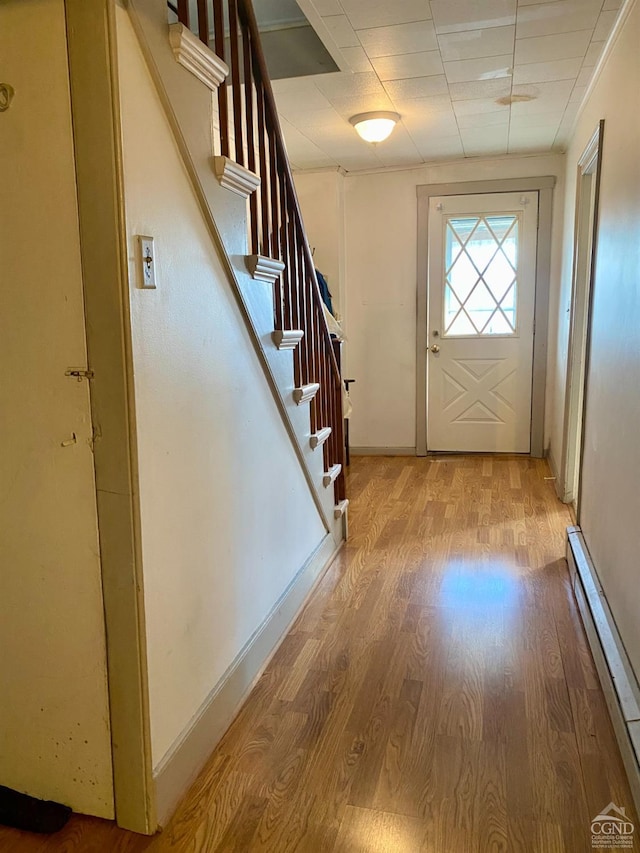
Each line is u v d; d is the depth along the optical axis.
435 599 2.60
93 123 1.21
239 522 1.93
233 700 1.87
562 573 2.83
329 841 1.43
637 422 1.86
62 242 1.28
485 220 4.82
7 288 1.33
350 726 1.82
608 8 2.28
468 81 3.04
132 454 1.32
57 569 1.41
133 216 1.29
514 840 1.42
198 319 1.61
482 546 3.18
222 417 1.78
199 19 1.61
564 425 3.85
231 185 1.72
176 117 1.42
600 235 2.67
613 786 1.57
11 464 1.40
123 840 1.44
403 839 1.43
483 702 1.91
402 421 5.23
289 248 2.38
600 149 2.69
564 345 4.11
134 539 1.34
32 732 1.50
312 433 2.72
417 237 4.95
